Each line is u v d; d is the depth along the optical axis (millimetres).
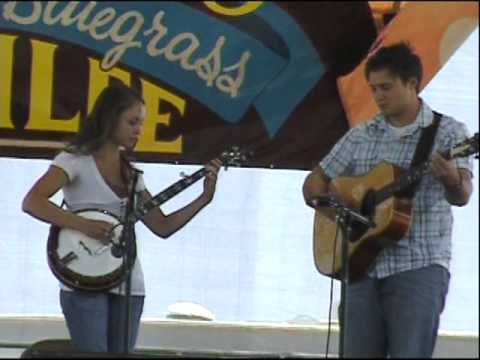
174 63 12477
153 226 11469
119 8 12414
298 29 12172
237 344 13305
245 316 13312
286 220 13195
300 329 13281
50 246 11094
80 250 11016
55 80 12680
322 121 12430
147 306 13312
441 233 10133
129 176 11141
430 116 10312
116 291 11031
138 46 12484
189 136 12617
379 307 10078
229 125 12555
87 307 10953
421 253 10023
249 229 13227
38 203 10906
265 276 13258
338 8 12062
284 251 13227
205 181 11477
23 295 13430
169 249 13289
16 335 13406
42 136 12781
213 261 13281
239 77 12430
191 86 12523
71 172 10992
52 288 13445
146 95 12578
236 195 13188
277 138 12523
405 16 11875
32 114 12742
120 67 12570
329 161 10844
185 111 12578
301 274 13250
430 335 9883
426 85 11789
